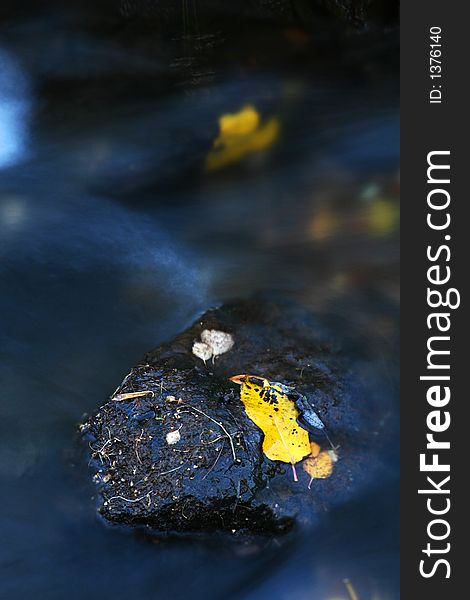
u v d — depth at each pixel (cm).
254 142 176
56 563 139
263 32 198
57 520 141
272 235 164
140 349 150
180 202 167
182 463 141
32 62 188
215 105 182
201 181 171
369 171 173
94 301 153
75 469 142
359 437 145
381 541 141
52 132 176
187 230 164
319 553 140
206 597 139
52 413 145
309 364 148
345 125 179
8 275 155
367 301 156
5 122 177
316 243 163
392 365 150
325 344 151
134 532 140
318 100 184
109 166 172
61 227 161
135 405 144
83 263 157
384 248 162
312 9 197
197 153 175
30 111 179
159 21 194
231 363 148
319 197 169
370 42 200
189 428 142
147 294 154
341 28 199
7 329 151
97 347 150
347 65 196
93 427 144
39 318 152
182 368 147
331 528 141
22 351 149
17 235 159
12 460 143
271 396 145
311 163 174
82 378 148
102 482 141
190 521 140
